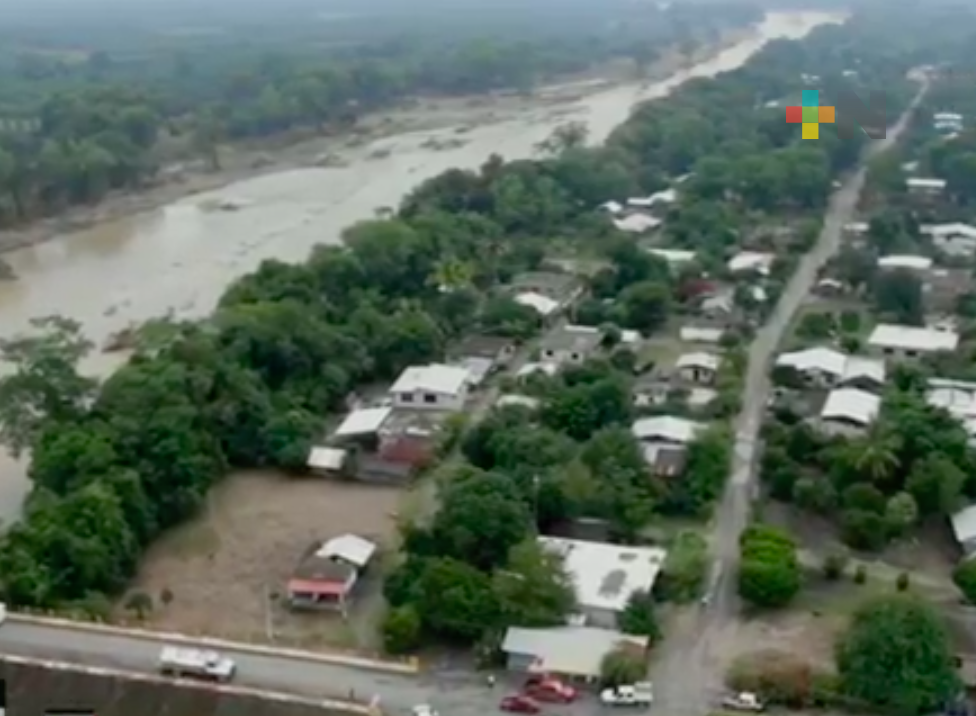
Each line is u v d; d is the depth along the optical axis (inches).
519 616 3166.8
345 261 5679.1
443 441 4375.0
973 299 5738.2
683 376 4906.5
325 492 4188.0
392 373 5083.7
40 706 2815.0
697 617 3366.1
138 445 3949.3
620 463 3941.9
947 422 4104.3
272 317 4864.7
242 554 3782.0
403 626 3147.1
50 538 3395.7
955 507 3814.0
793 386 4822.8
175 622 3373.5
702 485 3956.7
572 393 4394.7
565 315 5772.6
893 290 5723.4
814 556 3690.9
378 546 3789.4
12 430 4165.8
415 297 5782.5
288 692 2903.5
